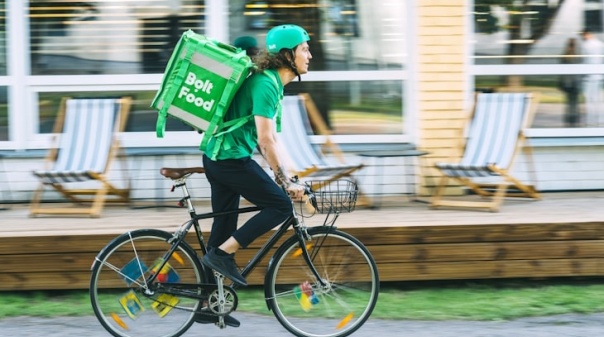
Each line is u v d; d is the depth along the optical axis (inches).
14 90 482.9
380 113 494.3
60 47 486.0
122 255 321.4
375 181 485.7
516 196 475.8
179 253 319.6
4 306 373.1
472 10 491.5
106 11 486.6
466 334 337.7
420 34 480.1
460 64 482.3
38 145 485.1
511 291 394.6
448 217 409.7
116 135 462.3
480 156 460.4
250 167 306.5
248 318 360.8
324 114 494.0
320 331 330.6
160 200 480.1
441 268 386.9
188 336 338.3
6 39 483.5
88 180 446.9
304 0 491.5
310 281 330.3
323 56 493.7
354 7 492.7
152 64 488.7
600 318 357.7
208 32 488.4
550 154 494.3
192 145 487.5
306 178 450.6
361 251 327.3
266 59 305.6
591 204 449.4
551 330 342.3
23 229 394.6
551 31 497.0
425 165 483.2
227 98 300.7
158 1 487.2
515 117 464.4
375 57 494.0
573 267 390.9
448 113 482.3
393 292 394.3
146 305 320.8
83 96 487.2
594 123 498.6
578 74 499.5
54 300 383.2
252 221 309.6
